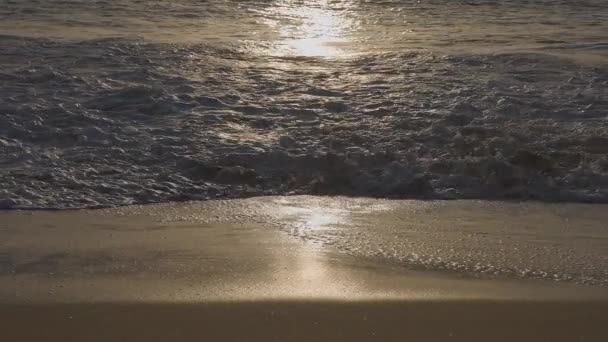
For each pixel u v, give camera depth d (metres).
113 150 10.43
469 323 5.54
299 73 14.92
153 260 6.98
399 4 26.89
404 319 5.59
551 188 9.34
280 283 6.36
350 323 5.53
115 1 25.41
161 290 6.19
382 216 8.45
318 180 9.52
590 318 5.65
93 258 7.04
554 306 5.87
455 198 9.12
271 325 5.49
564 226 8.16
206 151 10.40
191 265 6.84
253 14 24.06
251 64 15.73
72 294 6.10
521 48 17.98
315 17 23.89
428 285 6.34
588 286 6.38
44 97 12.67
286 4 26.16
